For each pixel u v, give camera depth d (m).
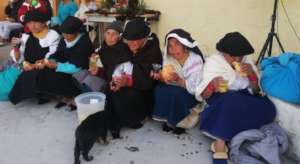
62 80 3.45
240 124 2.56
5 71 3.82
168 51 2.94
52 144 2.83
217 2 4.30
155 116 3.04
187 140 2.90
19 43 3.76
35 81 3.48
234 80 2.70
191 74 2.87
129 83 3.05
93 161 2.58
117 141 2.88
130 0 5.25
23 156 2.66
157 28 5.31
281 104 2.66
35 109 3.52
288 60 2.72
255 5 3.86
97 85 3.34
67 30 3.33
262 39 3.87
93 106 2.92
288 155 2.65
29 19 3.50
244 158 2.48
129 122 3.02
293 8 3.49
